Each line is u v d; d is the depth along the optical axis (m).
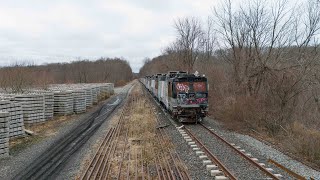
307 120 20.09
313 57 20.67
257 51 22.39
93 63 97.56
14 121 15.67
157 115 23.95
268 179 9.35
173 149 13.09
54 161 11.76
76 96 26.23
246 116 19.20
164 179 9.43
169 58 58.91
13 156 12.56
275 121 18.38
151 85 45.41
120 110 28.02
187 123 20.17
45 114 21.88
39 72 43.09
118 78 105.25
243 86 23.31
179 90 19.84
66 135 16.81
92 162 11.38
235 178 9.06
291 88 19.84
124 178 9.66
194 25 44.56
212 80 30.64
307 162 11.88
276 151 13.12
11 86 29.34
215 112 24.03
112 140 15.19
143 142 14.42
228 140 14.74
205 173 10.01
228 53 27.11
